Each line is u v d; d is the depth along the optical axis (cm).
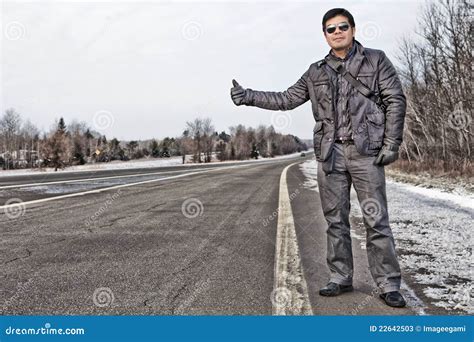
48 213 630
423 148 2039
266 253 385
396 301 257
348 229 288
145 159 6269
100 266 340
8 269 331
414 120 1916
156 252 388
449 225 524
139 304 259
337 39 270
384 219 270
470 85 1377
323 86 279
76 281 301
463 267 336
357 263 354
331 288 275
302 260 360
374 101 269
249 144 7088
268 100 299
